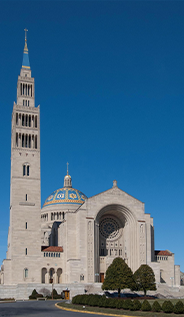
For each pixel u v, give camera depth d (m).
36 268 117.75
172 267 131.00
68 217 123.88
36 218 121.56
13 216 119.62
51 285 107.38
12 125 134.25
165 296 104.62
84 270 116.19
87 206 122.00
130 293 107.44
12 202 120.75
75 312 59.22
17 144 128.12
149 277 99.38
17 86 137.88
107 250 130.38
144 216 128.88
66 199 161.12
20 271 115.75
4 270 115.44
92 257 117.81
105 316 52.97
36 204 122.75
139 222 126.62
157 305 57.47
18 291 104.88
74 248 121.44
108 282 96.25
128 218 129.00
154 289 99.31
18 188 122.50
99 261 122.88
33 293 103.31
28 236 119.38
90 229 119.94
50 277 120.44
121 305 62.53
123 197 127.50
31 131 130.00
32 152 127.44
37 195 123.81
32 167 125.94
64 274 120.00
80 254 117.19
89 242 118.75
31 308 67.12
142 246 124.81
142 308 58.62
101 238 130.75
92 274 116.38
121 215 130.62
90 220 120.62
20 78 136.88
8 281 114.94
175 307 54.72
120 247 131.88
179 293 111.50
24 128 129.38
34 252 118.94
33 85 137.50
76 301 72.81
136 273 100.75
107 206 125.19
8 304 80.12
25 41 146.88
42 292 105.44
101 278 124.06
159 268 124.62
